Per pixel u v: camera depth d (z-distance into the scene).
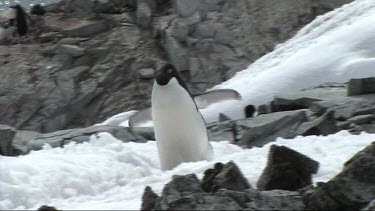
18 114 106.19
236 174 20.89
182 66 107.19
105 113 106.19
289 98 55.12
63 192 25.22
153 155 33.94
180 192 18.84
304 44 89.94
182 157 32.44
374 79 51.53
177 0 112.00
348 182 20.03
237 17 111.38
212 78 105.44
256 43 108.81
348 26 83.81
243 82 80.06
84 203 22.08
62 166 26.69
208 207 17.84
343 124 44.22
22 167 26.20
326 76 74.69
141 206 18.94
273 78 77.19
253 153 28.80
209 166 25.94
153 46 113.75
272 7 112.62
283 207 19.31
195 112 32.34
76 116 107.19
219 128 45.53
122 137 43.97
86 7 123.88
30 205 23.97
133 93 107.56
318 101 51.84
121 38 115.75
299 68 76.69
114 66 111.06
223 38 108.94
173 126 31.83
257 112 65.25
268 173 22.56
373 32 79.56
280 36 110.00
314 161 23.05
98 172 26.80
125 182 26.58
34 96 107.38
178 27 109.88
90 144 33.12
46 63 112.88
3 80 110.00
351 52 77.69
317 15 112.06
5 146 38.22
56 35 118.50
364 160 20.42
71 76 109.94
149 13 116.88
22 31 121.69
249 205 18.77
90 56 113.44
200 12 111.31
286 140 31.91
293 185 22.38
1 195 23.94
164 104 31.50
